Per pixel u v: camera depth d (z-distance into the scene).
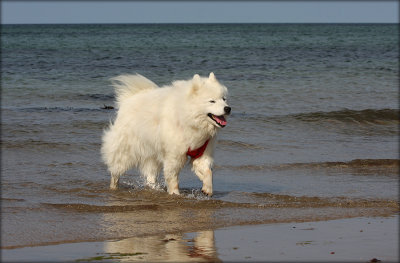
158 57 38.66
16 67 30.47
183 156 8.18
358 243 6.14
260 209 7.80
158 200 8.23
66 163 10.85
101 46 52.38
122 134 8.76
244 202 8.23
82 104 18.53
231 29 133.25
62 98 19.83
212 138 8.06
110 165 8.98
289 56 41.19
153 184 9.09
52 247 5.91
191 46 53.44
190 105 7.70
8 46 51.81
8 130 13.75
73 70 29.38
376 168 11.02
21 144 12.27
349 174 10.46
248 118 16.19
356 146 13.22
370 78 27.14
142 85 8.97
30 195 8.41
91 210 7.59
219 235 6.46
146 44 56.72
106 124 14.80
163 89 8.52
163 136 8.09
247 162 11.34
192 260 5.54
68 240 6.18
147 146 8.54
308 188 9.31
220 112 7.48
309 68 31.95
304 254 5.73
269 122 15.73
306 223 7.05
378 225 6.97
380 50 49.53
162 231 6.62
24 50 45.66
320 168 10.95
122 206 7.71
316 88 23.39
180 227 6.81
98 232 6.52
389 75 28.53
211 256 5.66
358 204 8.09
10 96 20.09
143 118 8.45
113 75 27.00
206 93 7.61
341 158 11.83
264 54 43.03
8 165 10.54
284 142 13.43
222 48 50.50
